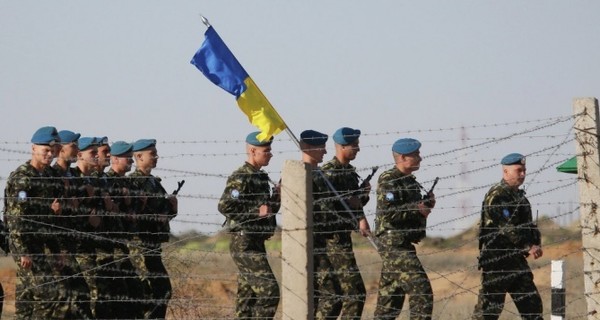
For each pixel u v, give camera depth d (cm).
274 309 3712
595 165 3192
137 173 4022
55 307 3609
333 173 3997
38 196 3562
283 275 2820
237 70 4269
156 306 3991
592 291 3183
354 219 3912
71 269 3659
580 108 3209
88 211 3791
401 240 3891
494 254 4016
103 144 3953
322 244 3969
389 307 3994
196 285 4547
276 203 3800
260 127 4200
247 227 3731
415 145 3925
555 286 3800
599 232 3180
